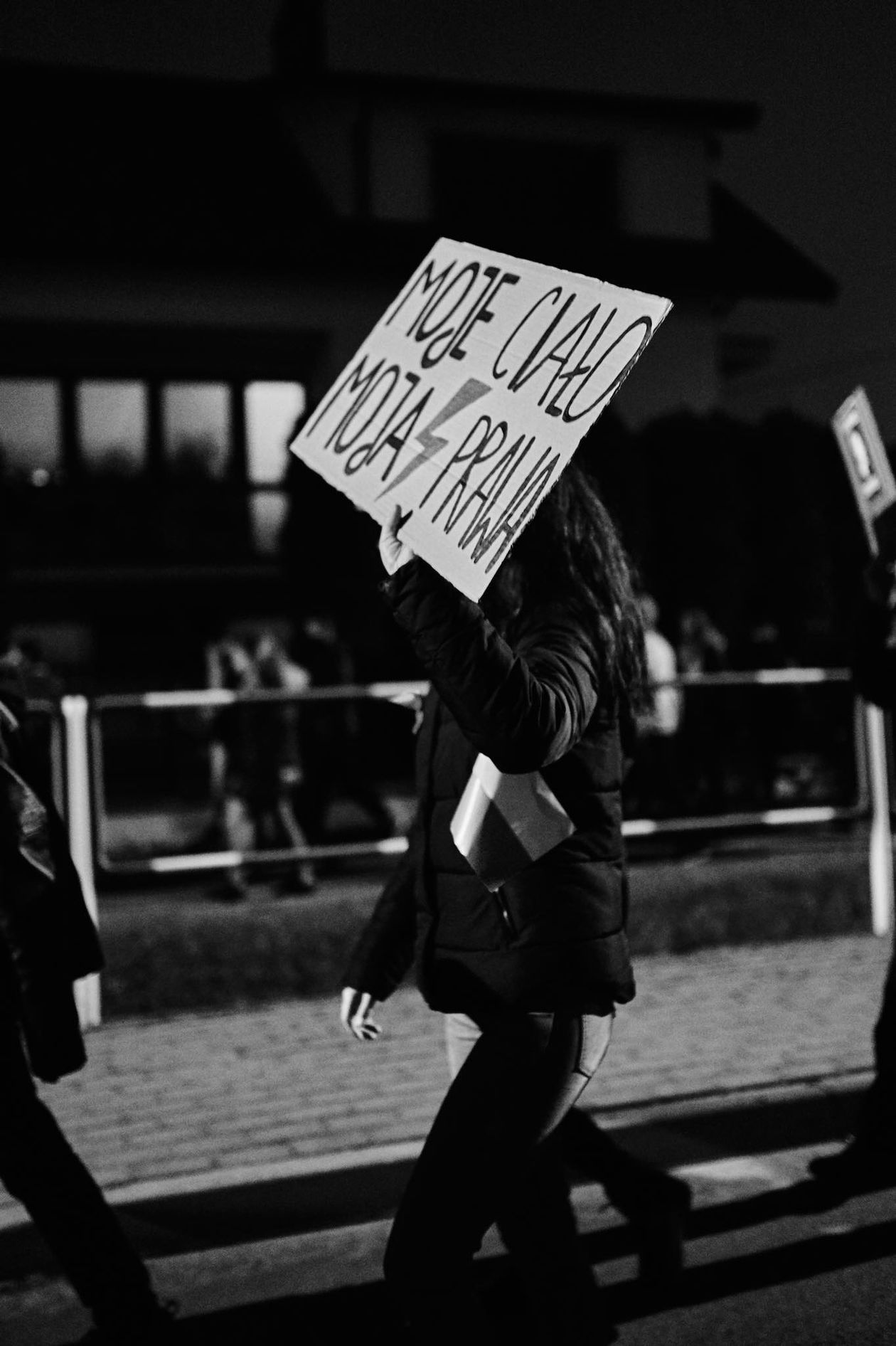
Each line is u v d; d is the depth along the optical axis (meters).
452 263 2.62
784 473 12.91
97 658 17.97
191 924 6.29
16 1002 3.01
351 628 13.17
